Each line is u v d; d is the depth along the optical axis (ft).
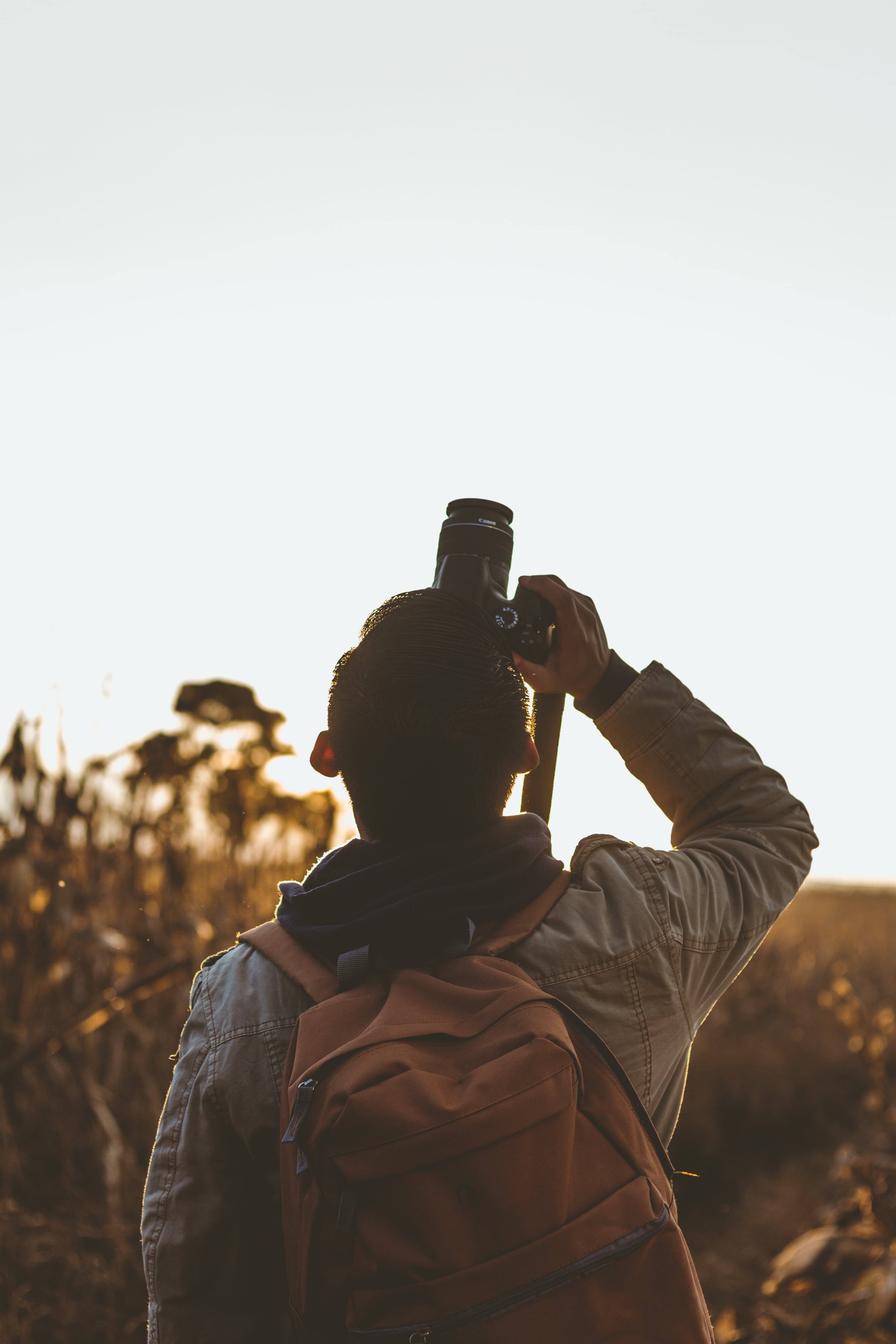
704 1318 2.34
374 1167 2.15
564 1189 2.23
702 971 2.76
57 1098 9.82
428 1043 2.35
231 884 12.28
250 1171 2.59
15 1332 7.54
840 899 50.90
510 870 2.68
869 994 30.12
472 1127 2.15
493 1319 2.12
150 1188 2.66
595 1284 2.20
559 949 2.62
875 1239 9.73
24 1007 9.79
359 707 2.69
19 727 10.22
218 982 2.75
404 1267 2.14
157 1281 2.59
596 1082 2.46
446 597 2.81
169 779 12.82
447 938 2.59
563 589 3.02
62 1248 8.48
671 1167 2.57
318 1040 2.39
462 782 2.65
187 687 13.16
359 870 2.68
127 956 11.03
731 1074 21.83
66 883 10.26
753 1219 16.62
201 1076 2.62
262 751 13.33
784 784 3.14
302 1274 2.28
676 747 3.03
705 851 2.93
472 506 3.14
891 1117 14.34
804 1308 10.31
